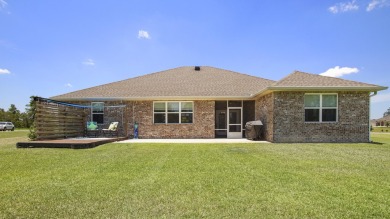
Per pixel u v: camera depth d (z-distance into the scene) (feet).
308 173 19.13
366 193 14.12
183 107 58.08
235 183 16.17
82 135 57.41
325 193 14.11
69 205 12.24
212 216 10.93
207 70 76.13
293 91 45.37
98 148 35.73
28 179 17.30
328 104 45.73
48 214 11.16
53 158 26.43
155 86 63.82
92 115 58.08
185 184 15.93
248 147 37.04
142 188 15.03
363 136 45.44
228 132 59.06
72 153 30.40
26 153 30.17
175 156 28.07
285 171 19.85
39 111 41.83
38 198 13.26
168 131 57.77
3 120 168.86
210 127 57.57
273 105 45.29
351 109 45.57
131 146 38.68
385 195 13.76
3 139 56.95
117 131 57.21
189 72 74.64
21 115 170.40
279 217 10.82
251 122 52.49
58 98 56.65
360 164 22.86
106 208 11.85
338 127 45.42
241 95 56.34
